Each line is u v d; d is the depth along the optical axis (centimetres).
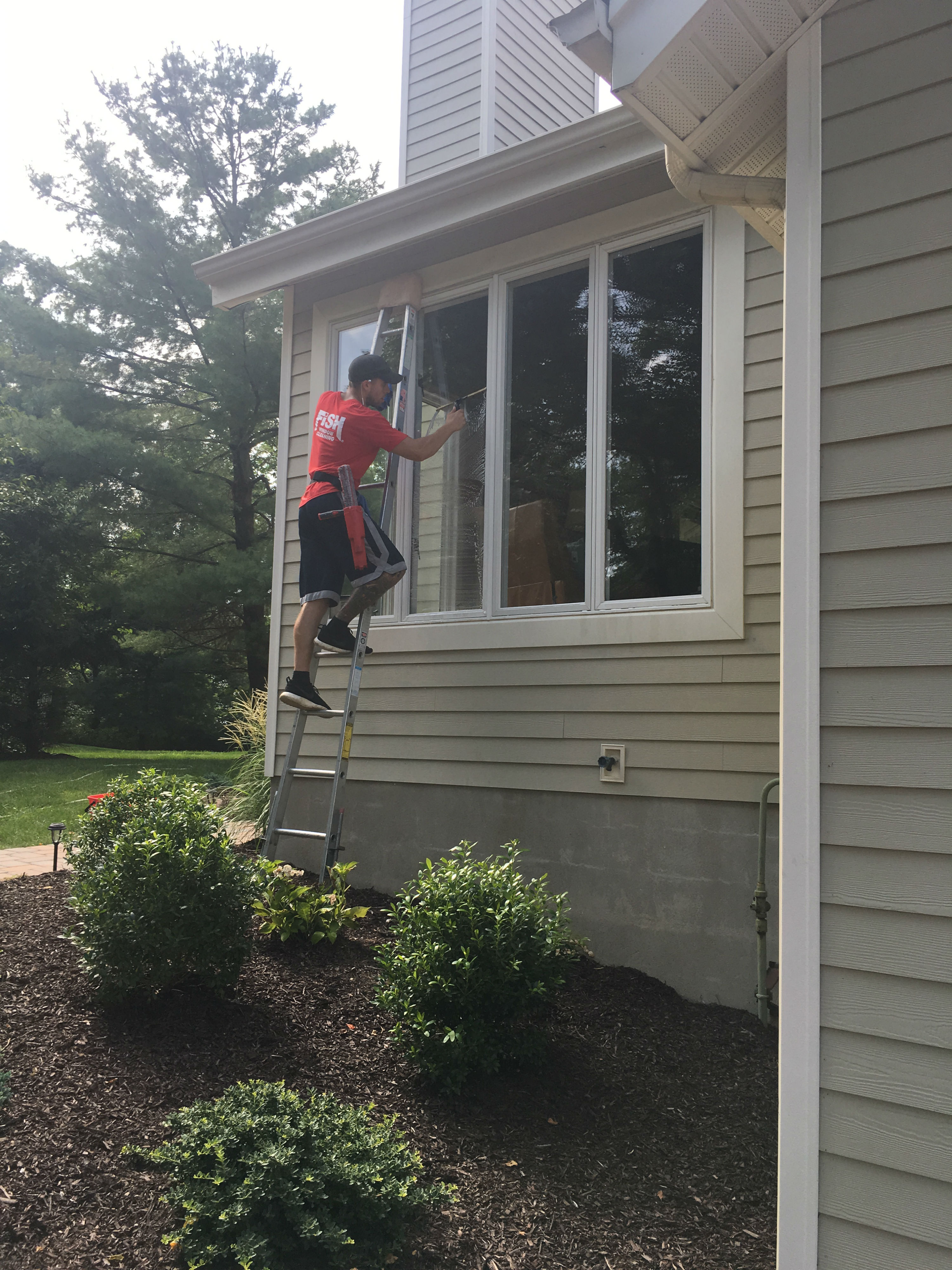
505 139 755
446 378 545
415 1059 322
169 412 1905
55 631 1712
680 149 259
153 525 1830
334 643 491
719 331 434
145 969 341
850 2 220
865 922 200
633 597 457
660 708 436
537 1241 245
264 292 615
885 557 206
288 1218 227
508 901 342
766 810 385
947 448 202
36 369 1825
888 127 214
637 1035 370
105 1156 259
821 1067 200
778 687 406
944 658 198
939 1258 184
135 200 1802
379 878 529
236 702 928
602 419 474
